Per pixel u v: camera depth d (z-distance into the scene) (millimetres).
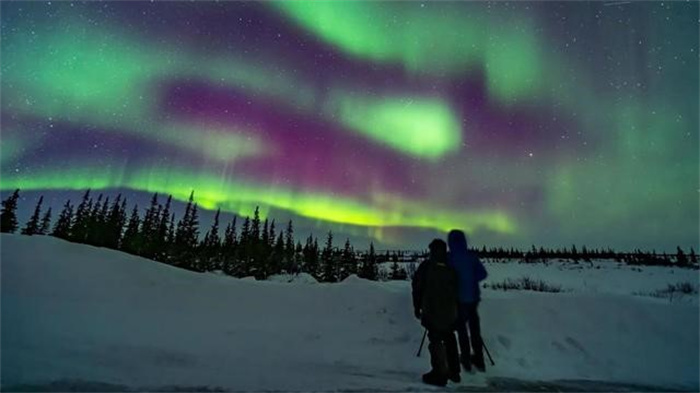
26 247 7609
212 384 4031
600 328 6473
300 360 5062
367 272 41719
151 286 7398
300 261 53125
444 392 4266
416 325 6586
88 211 55062
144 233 53656
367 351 5617
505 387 4523
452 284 4875
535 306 7113
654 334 6340
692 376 5055
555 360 5523
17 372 3822
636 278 29547
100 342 4855
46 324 5098
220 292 7617
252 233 53750
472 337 5262
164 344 5090
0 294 5781
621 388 4598
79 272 7207
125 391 3670
